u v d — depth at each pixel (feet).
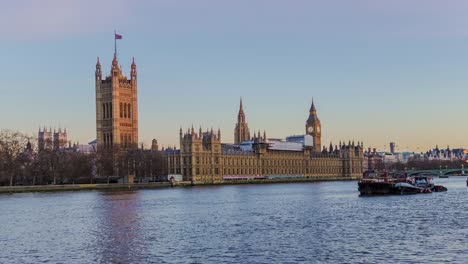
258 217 492.13
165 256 313.73
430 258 297.94
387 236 368.07
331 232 390.83
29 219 488.02
